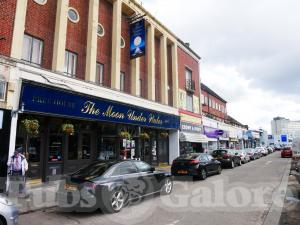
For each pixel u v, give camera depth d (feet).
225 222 20.33
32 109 33.78
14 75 32.24
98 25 50.44
